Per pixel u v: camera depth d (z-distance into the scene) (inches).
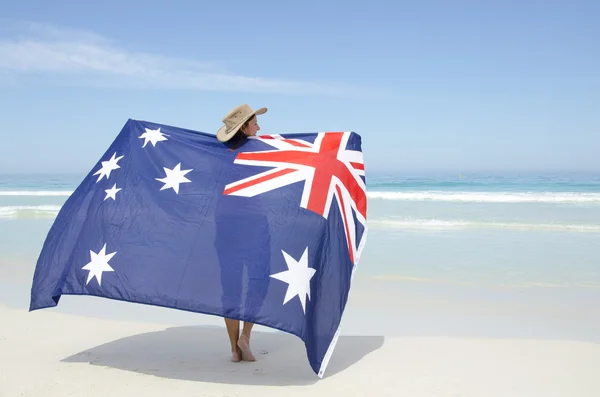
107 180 193.8
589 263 394.3
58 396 154.6
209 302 163.8
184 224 177.6
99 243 178.5
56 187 1619.1
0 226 608.1
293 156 193.9
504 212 711.7
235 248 171.5
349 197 198.8
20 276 363.6
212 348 214.7
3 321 256.5
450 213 706.2
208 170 189.8
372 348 218.4
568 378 181.5
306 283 169.8
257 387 167.8
